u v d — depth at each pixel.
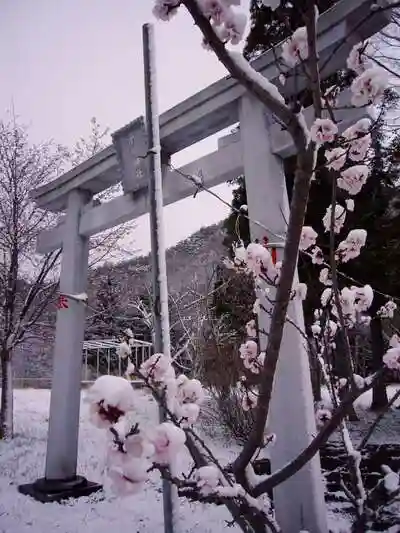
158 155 3.15
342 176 1.73
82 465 6.09
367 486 4.77
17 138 10.02
